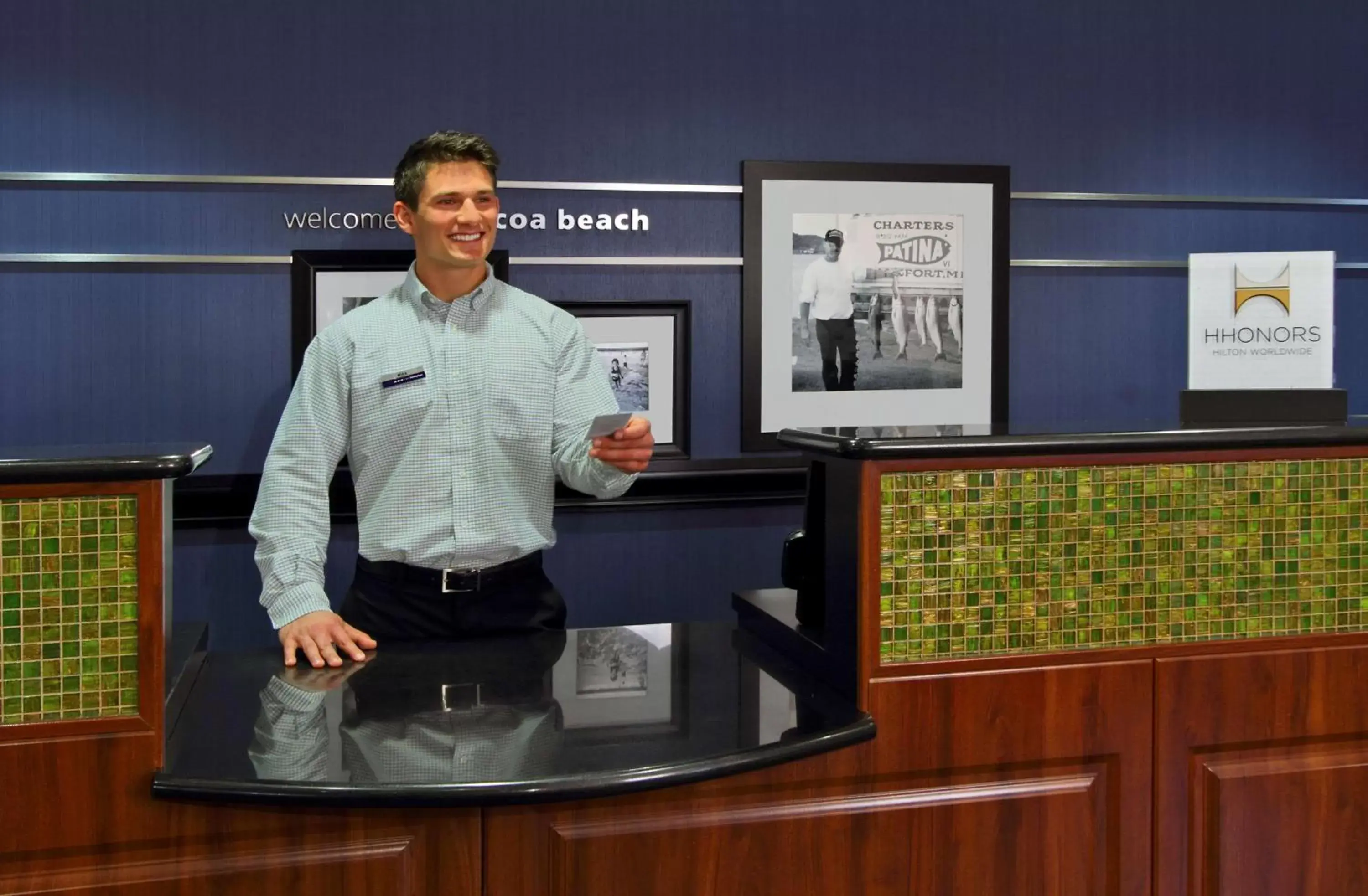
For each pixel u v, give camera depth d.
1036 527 1.62
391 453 2.31
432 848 1.39
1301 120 3.45
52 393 2.84
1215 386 1.97
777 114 3.16
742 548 3.22
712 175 3.14
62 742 1.38
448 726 1.52
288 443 2.24
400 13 2.96
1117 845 1.67
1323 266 1.91
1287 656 1.72
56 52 2.79
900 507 1.58
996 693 1.62
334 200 2.94
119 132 2.83
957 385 3.29
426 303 2.34
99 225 2.84
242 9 2.88
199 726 1.52
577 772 1.34
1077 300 3.37
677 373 3.13
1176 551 1.67
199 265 2.89
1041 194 3.31
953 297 3.27
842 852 1.55
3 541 1.37
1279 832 1.72
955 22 3.25
